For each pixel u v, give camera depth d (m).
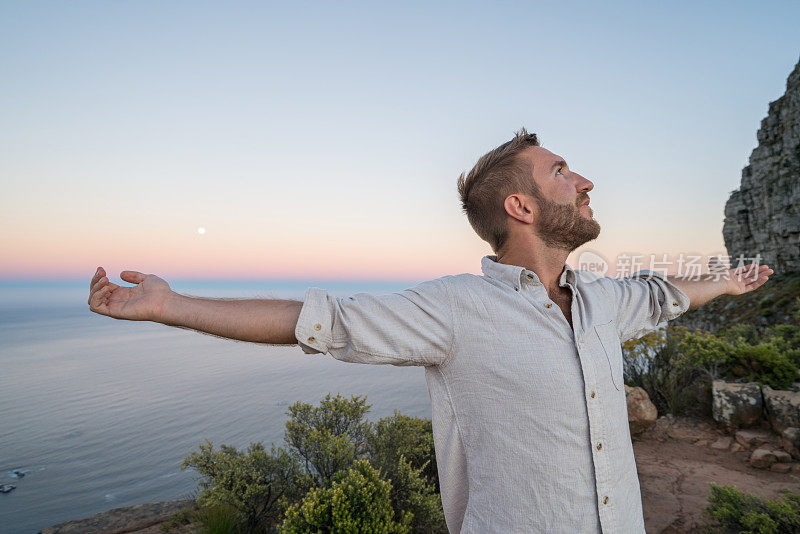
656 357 6.74
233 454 5.09
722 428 5.59
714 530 3.47
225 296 0.86
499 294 0.92
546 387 0.85
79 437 94.62
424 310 0.89
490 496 0.88
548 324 0.90
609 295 1.18
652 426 5.86
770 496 4.10
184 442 85.75
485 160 1.14
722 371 6.34
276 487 4.89
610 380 0.93
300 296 0.90
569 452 0.84
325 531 3.85
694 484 4.41
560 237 1.04
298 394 127.38
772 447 4.92
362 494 3.91
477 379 0.89
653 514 3.89
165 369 183.00
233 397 127.50
